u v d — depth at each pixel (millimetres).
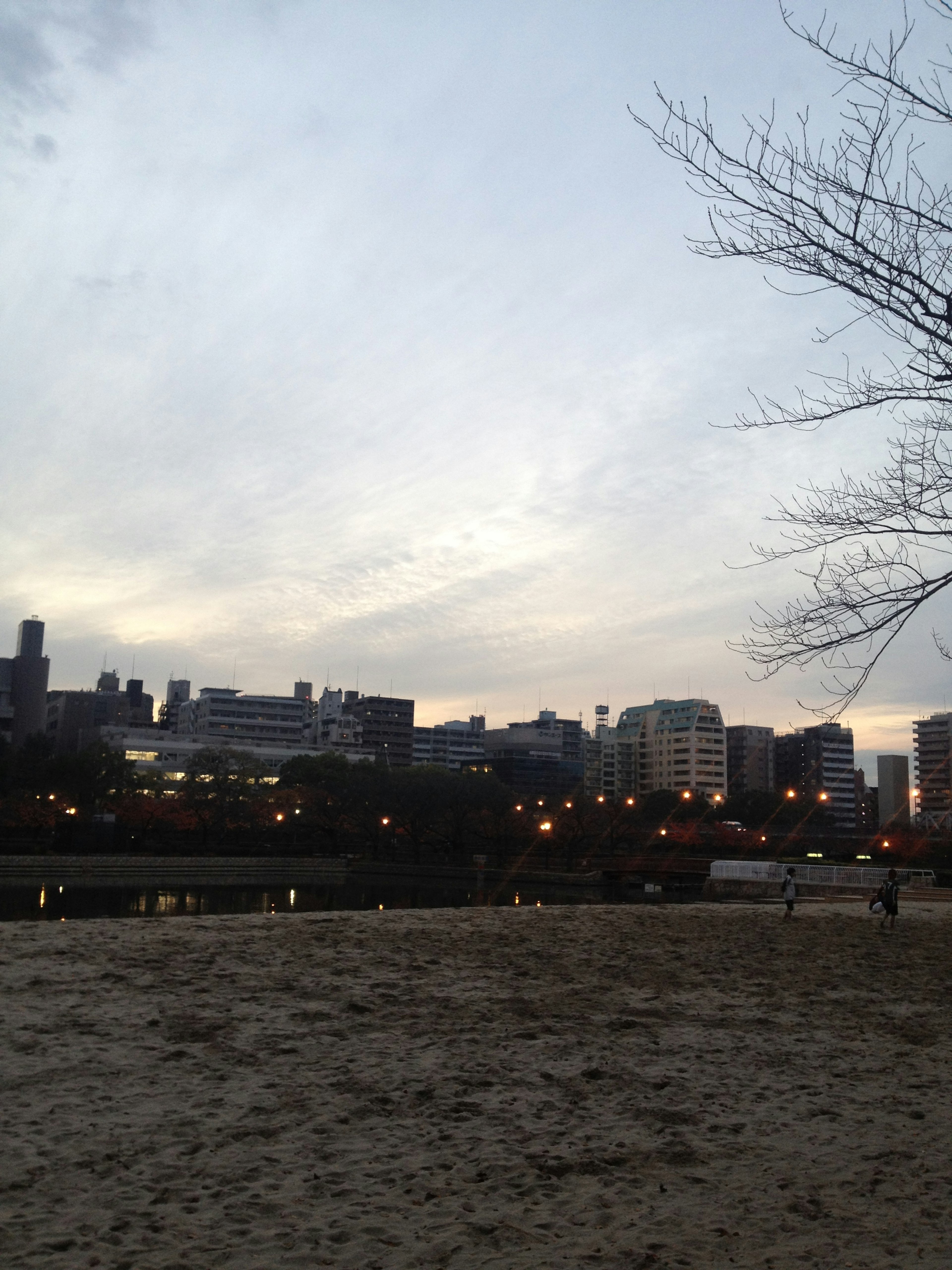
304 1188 8016
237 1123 9492
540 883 98125
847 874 62688
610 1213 7652
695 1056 12625
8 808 106125
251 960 18203
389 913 26859
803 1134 9625
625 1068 11922
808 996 17078
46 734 186250
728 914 30938
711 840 112812
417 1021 14031
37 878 91875
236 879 100000
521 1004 15305
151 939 20266
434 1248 6996
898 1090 11273
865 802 187625
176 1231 7168
